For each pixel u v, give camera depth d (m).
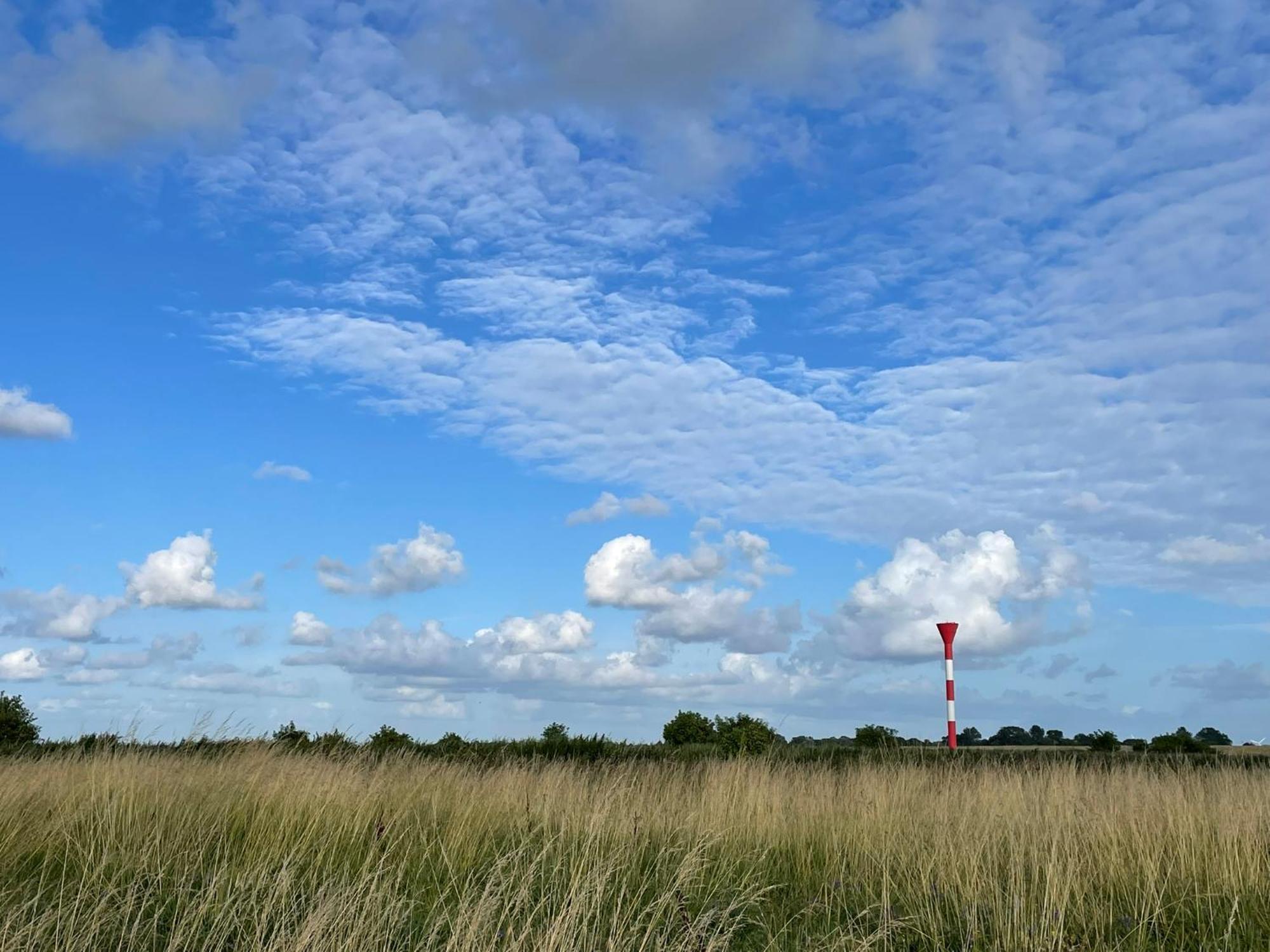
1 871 7.45
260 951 6.02
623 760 18.94
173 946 5.98
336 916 6.23
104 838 8.62
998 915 7.06
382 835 9.14
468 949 6.03
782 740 21.88
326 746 14.80
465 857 8.95
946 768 15.33
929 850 9.32
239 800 10.41
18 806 9.36
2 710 18.80
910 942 7.07
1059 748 21.67
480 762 15.74
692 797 12.31
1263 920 7.22
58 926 5.97
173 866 8.07
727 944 6.73
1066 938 6.87
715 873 8.80
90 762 11.93
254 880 7.12
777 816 11.27
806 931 7.23
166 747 13.36
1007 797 11.10
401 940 6.44
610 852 8.71
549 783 12.14
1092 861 8.70
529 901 6.82
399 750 15.70
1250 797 11.14
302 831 9.41
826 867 9.48
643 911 6.86
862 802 11.43
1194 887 8.10
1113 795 11.16
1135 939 6.93
